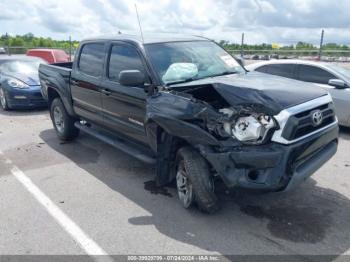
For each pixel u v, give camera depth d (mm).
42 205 4492
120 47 5297
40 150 6730
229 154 3602
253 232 3771
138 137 4996
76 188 4980
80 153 6504
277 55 18516
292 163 3580
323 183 4957
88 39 6176
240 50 18859
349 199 4480
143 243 3635
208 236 3717
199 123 3846
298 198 4504
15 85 10094
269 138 3543
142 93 4676
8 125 8750
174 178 4547
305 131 3730
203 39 5617
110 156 6297
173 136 4125
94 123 6156
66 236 3797
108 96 5395
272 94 3713
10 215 4254
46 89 7359
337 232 3748
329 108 4113
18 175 5500
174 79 4551
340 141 7066
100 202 4543
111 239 3723
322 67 8000
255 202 4402
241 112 3590
